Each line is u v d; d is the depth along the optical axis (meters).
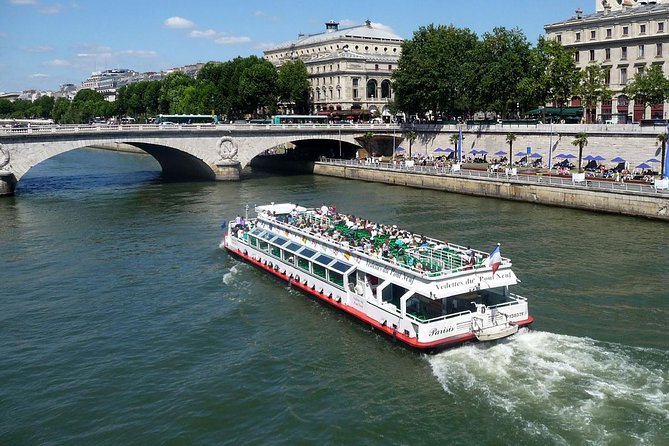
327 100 182.00
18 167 97.50
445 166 104.69
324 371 33.59
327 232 46.12
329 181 112.06
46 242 64.00
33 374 34.44
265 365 34.62
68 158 173.50
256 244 53.44
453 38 124.81
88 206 85.62
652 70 103.00
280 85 164.12
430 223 68.81
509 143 106.75
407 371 33.06
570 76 105.88
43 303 45.66
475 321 34.56
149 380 33.44
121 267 54.38
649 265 50.38
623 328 37.81
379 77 181.25
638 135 87.00
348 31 199.38
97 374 34.28
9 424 29.64
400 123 133.62
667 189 68.25
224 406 30.56
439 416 28.80
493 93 113.69
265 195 94.25
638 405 28.77
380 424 28.47
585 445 26.08
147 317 42.41
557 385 30.67
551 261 52.00
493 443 26.69
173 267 54.06
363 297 39.22
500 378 31.47
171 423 29.31
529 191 81.50
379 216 74.00
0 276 52.34
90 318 42.53
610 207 71.69
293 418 29.25
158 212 80.12
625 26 119.44
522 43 114.75
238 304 44.34
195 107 167.88
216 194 96.25
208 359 35.72
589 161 93.00
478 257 38.84
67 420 29.88
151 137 108.44
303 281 46.06
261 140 118.50
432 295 34.41
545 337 36.09
